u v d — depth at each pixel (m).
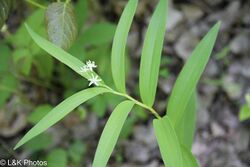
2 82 0.73
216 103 0.82
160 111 0.82
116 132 0.49
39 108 0.71
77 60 0.52
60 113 0.49
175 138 0.49
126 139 0.81
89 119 0.82
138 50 0.87
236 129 0.80
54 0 0.60
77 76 0.79
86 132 0.81
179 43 0.86
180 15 0.89
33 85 0.83
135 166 0.79
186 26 0.88
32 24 0.67
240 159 0.78
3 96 0.73
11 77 0.73
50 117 0.49
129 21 0.52
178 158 0.48
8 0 0.58
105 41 0.68
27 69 0.70
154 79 0.52
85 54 0.71
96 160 0.48
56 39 0.55
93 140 0.81
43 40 0.52
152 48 0.53
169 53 0.86
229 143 0.79
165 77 0.84
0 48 0.71
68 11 0.56
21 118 0.81
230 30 0.86
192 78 0.52
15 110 0.81
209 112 0.82
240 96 0.82
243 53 0.85
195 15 0.89
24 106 0.82
